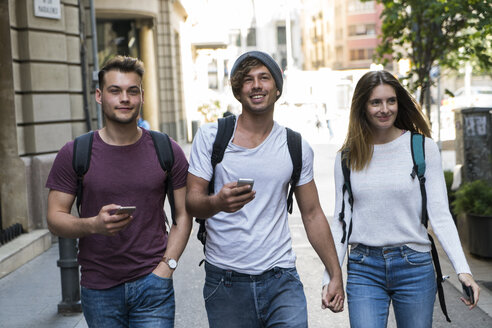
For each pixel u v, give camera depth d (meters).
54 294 6.80
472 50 9.41
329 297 3.41
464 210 7.91
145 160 3.25
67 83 10.42
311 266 7.68
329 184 14.97
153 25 24.81
